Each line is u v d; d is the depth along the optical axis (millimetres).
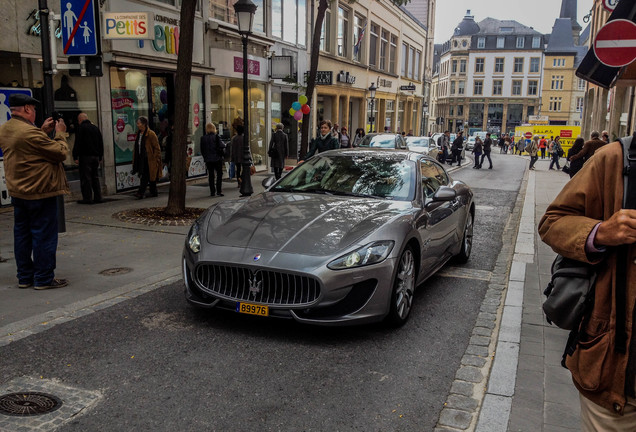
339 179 5801
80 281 5758
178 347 4160
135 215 9500
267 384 3615
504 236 9273
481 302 5543
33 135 5070
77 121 11148
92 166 10672
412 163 6039
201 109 15539
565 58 94812
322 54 23953
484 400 3420
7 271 6062
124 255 6875
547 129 45656
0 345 4105
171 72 13906
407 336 4559
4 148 5168
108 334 4375
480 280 6406
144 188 11734
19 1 9422
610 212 1753
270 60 19000
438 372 3887
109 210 10055
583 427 1867
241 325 4641
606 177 1760
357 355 4133
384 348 4281
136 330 4473
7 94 9328
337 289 4141
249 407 3314
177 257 6836
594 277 1778
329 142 10359
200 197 12383
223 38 16172
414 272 5062
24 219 5391
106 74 11773
